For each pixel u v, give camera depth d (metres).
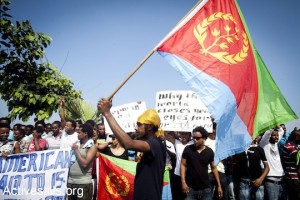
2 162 5.57
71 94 7.43
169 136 7.51
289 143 7.78
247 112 4.56
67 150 5.41
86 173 5.41
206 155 5.94
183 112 7.32
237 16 4.93
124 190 5.72
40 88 6.86
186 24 4.72
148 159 3.14
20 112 6.61
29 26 6.79
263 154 6.69
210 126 7.23
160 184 3.14
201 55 4.65
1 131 5.88
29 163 5.48
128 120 7.48
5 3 6.49
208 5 4.86
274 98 4.72
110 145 6.34
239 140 4.39
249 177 6.71
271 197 7.02
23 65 6.79
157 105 7.54
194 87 4.52
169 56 4.58
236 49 4.77
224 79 4.57
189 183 5.93
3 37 6.57
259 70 4.81
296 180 7.46
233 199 7.16
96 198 6.20
